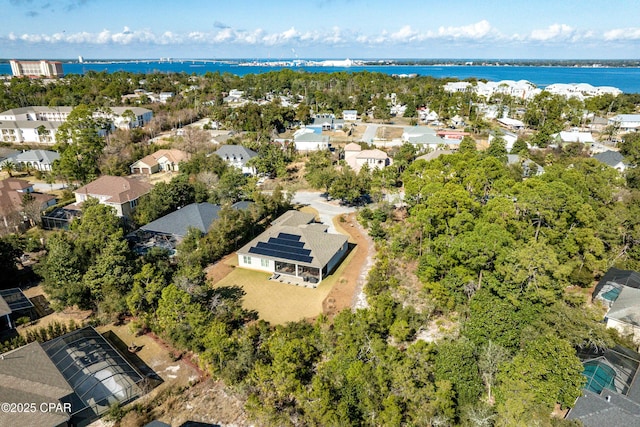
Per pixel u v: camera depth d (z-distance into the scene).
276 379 29.16
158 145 107.94
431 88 197.25
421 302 43.38
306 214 62.66
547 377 28.97
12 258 47.41
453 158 69.81
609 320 38.78
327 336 35.28
